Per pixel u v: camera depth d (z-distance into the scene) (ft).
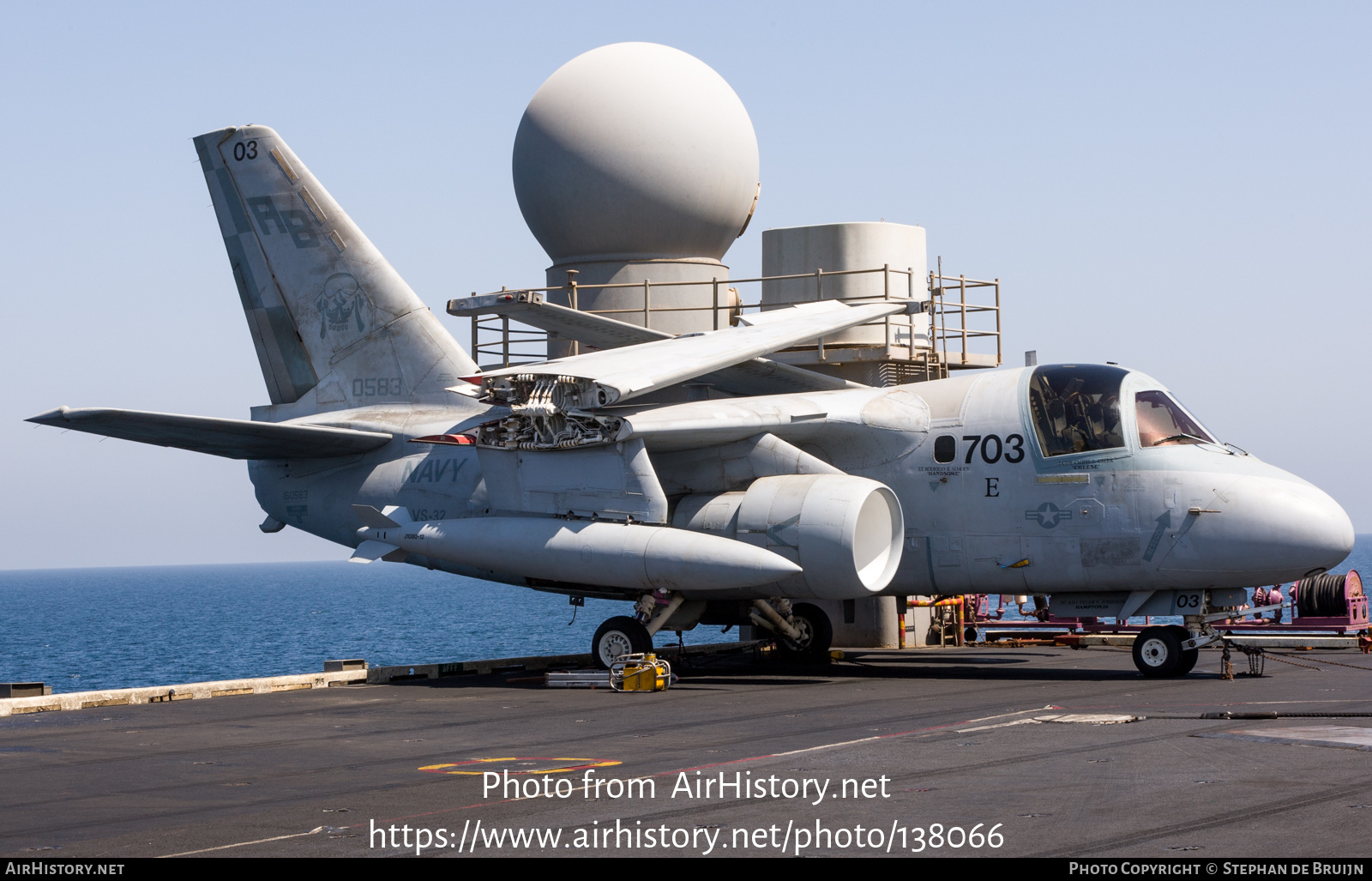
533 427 61.52
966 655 75.05
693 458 61.98
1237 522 54.19
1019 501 58.23
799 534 57.00
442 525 63.77
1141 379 58.59
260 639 281.95
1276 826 24.58
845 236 82.53
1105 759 32.58
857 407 61.57
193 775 34.50
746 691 53.88
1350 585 77.05
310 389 74.90
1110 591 58.34
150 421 61.52
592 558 58.85
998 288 84.12
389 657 212.23
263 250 75.72
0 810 29.96
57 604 595.06
